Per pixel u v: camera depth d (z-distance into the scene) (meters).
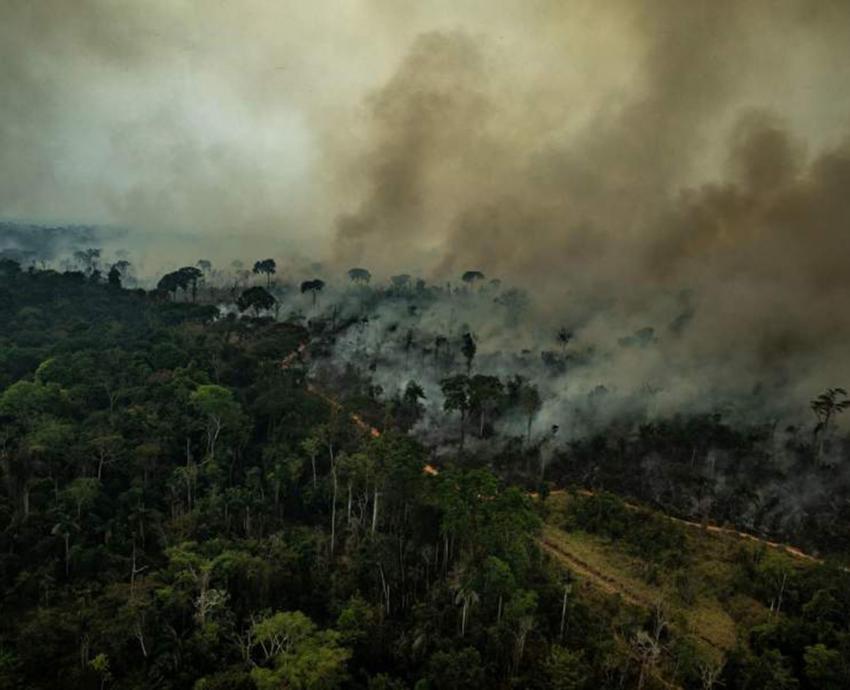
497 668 66.00
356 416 127.44
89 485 79.44
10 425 93.94
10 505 77.69
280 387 115.81
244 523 85.00
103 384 108.81
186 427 95.94
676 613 80.00
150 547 77.75
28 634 60.59
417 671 65.69
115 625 61.44
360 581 75.38
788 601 83.94
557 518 104.69
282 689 55.66
